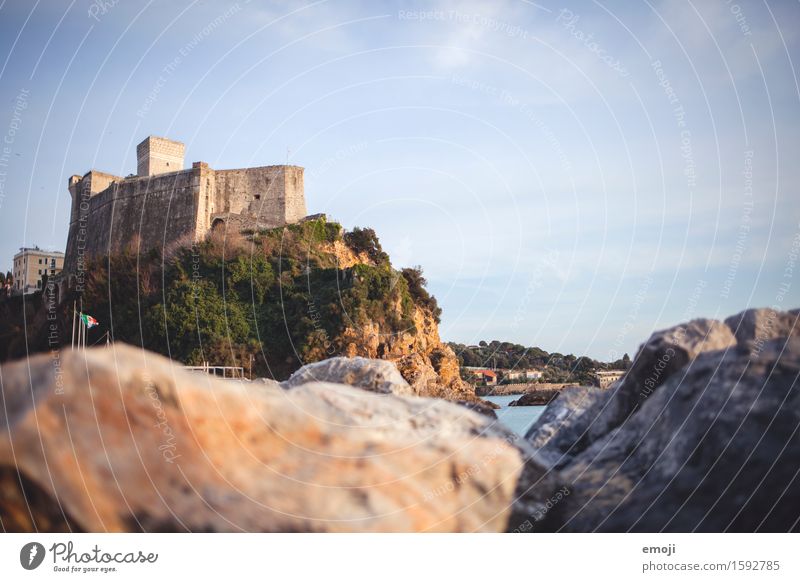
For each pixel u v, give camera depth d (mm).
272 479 4195
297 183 81500
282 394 4914
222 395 4316
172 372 4195
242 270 67938
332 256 78375
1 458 3680
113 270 62188
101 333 56219
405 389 7867
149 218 74125
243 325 63062
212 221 75750
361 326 65562
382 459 4535
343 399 5004
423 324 76812
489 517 4703
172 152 80562
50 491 3732
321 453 4449
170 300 61656
